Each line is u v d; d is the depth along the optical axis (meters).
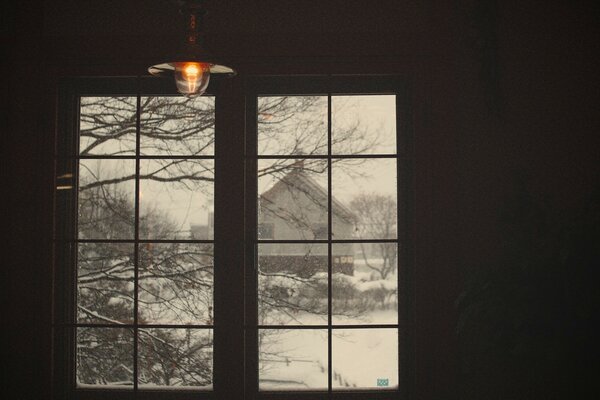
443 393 3.19
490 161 3.24
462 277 3.21
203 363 3.26
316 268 3.29
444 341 3.19
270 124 3.34
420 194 3.25
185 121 3.34
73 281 3.31
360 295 3.28
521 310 2.56
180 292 3.29
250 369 3.26
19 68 3.32
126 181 3.34
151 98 3.35
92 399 3.27
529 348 2.54
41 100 3.32
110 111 3.35
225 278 3.27
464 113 3.26
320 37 3.31
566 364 2.57
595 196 2.62
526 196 2.90
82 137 3.34
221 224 3.29
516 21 3.29
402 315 3.27
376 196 3.30
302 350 3.27
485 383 3.15
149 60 3.32
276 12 3.33
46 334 3.25
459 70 3.27
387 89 3.34
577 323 2.55
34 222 3.28
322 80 3.34
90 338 3.29
